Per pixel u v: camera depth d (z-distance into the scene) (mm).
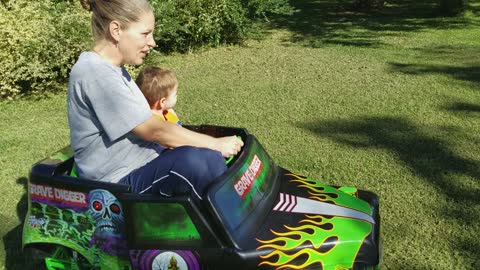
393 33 12133
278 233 2676
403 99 6984
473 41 10930
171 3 9984
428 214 4082
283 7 11539
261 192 2910
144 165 2855
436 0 17266
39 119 6801
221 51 10625
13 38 7605
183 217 2592
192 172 2668
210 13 10602
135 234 2680
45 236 2975
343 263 2611
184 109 6910
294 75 8516
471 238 3734
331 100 7082
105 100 2678
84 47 7840
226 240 2568
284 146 5559
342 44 10984
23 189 4746
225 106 6992
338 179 4738
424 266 3441
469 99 6887
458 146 5375
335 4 17328
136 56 2777
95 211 2807
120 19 2660
